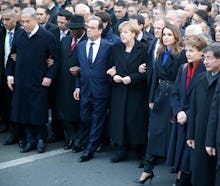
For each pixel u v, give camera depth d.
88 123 6.64
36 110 6.71
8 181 5.87
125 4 8.48
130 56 6.19
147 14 7.68
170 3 10.20
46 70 6.74
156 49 6.09
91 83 6.41
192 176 4.90
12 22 7.08
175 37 5.53
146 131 6.35
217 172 4.62
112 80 6.34
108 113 6.56
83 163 6.45
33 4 9.51
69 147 6.99
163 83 5.61
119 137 6.33
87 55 6.46
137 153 6.54
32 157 6.68
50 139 7.30
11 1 9.55
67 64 6.74
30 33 6.65
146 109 6.32
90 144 6.53
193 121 4.93
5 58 7.23
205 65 4.81
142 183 5.71
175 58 5.52
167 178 5.99
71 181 5.87
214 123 4.62
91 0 9.70
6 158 6.64
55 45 6.73
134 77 6.11
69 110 6.79
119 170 6.21
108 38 7.09
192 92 5.01
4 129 7.79
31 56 6.64
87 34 6.51
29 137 6.91
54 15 8.48
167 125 5.53
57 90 6.92
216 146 4.62
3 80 7.30
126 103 6.28
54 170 6.21
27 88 6.70
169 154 5.30
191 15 9.01
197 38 5.10
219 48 4.65
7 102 7.31
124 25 6.16
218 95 4.61
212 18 9.08
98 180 5.90
